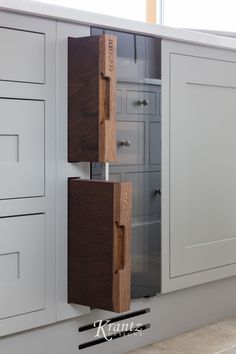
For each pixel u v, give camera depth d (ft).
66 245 5.61
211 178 7.04
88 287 5.50
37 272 5.38
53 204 5.48
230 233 7.30
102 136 5.30
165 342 6.56
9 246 5.15
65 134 5.52
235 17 10.47
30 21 5.20
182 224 6.70
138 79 6.18
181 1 10.36
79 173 5.67
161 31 6.26
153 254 6.40
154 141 6.39
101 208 5.38
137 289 6.25
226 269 7.26
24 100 5.20
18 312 5.25
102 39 5.24
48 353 5.58
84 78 5.40
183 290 6.86
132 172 6.20
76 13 5.48
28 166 5.25
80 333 5.85
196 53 6.74
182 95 6.63
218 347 6.39
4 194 5.09
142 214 6.29
